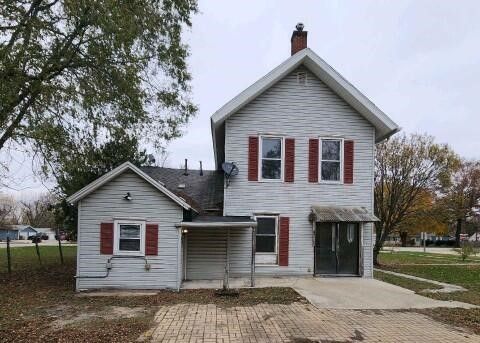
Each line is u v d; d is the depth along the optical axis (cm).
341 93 1644
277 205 1603
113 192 1343
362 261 1614
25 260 2212
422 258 2988
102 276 1315
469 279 1720
